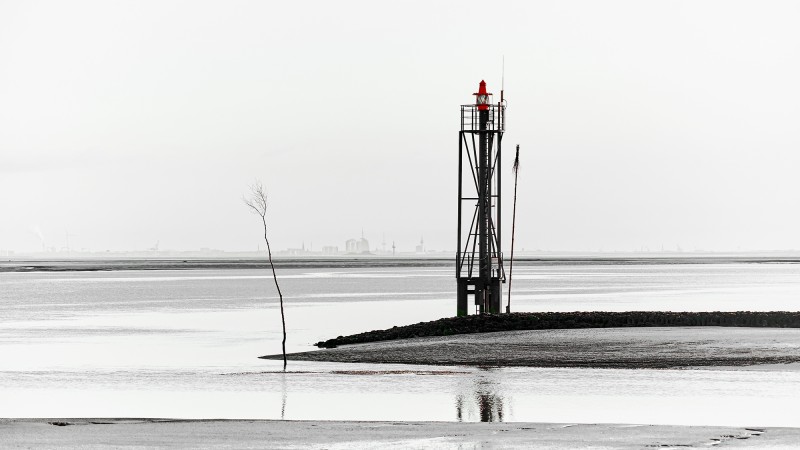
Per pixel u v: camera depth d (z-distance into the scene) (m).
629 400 147.62
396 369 185.88
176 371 191.38
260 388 165.25
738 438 113.94
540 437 115.50
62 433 118.62
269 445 111.38
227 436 116.62
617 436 115.62
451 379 171.25
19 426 123.88
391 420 132.12
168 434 118.00
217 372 188.62
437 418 134.25
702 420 130.50
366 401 149.25
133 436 116.88
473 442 112.44
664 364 185.12
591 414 136.00
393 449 109.12
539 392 155.88
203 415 138.88
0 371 193.62
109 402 152.75
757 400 146.75
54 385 173.50
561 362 189.75
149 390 165.62
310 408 143.75
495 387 161.38
